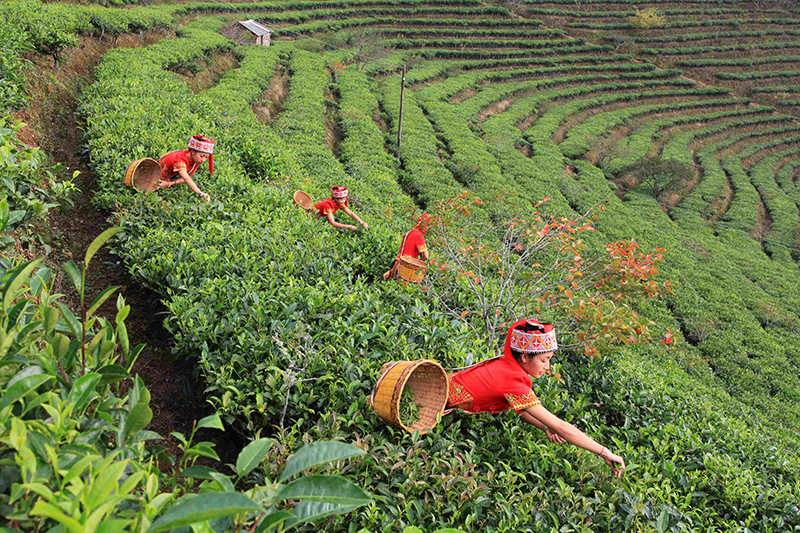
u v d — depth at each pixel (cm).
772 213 4138
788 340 2183
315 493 179
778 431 1148
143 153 786
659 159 3978
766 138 5675
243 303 489
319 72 3466
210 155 732
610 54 6178
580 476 389
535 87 5188
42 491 142
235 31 3694
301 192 855
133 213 655
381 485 338
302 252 633
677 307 2186
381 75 4284
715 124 5641
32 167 550
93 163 796
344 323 482
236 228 658
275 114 2603
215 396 399
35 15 1212
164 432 421
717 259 2966
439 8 5816
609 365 641
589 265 643
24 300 225
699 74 6328
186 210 683
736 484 460
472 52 5375
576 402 519
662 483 436
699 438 543
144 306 576
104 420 214
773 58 6675
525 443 425
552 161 3675
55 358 220
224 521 184
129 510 180
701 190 4297
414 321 541
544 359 392
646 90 5841
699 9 7200
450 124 3553
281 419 368
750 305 2439
